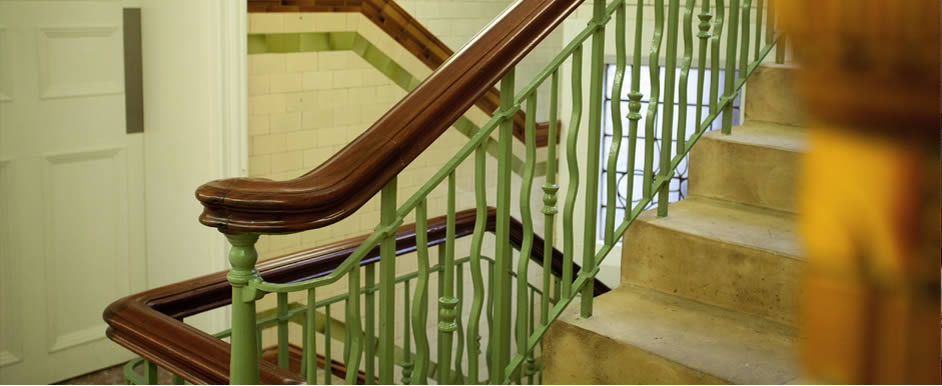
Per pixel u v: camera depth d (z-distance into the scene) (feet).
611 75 16.16
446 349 5.69
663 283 7.08
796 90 0.58
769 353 5.96
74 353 12.08
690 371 5.73
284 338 6.87
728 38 7.88
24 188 11.24
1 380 11.37
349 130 13.39
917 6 0.54
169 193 12.18
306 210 4.24
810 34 0.56
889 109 0.54
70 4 11.30
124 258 12.45
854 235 0.56
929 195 0.54
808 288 0.59
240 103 11.51
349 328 7.41
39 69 11.15
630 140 6.89
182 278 12.25
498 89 15.21
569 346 6.49
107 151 11.98
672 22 7.02
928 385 0.55
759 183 7.51
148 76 12.13
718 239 6.66
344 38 13.00
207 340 5.38
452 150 14.82
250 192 4.20
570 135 6.18
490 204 15.74
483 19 15.07
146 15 11.97
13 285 11.33
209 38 11.23
